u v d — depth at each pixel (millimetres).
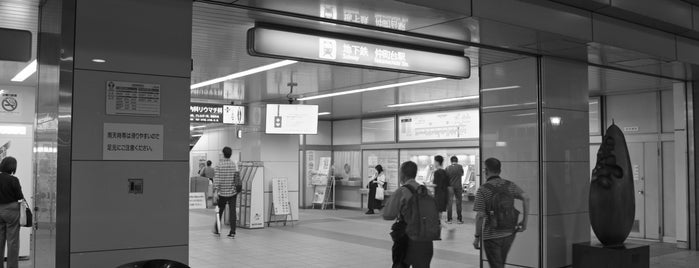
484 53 7586
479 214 6391
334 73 10242
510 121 8141
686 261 9469
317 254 10219
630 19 7512
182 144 4680
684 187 10875
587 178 8281
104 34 4414
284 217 14891
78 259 4262
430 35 6578
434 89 12578
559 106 7969
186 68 4727
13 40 5195
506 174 8148
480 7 5906
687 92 10773
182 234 4664
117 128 4430
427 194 5953
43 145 5277
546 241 7695
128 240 4445
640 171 12414
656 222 12156
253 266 9055
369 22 5969
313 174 20719
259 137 14844
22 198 7770
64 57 4367
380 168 18250
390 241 11898
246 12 5645
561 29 6707
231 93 13141
